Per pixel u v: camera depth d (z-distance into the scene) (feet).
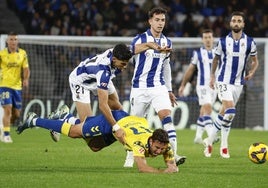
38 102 153.89
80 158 86.28
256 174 70.64
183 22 175.94
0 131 118.21
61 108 78.43
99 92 68.44
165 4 184.24
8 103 115.34
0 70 115.96
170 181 63.31
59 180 64.03
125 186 60.39
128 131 66.95
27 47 154.30
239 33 92.48
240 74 92.84
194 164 80.69
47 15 175.11
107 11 178.09
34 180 64.03
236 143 115.96
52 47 154.61
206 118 114.32
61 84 155.02
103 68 69.05
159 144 64.49
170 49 70.54
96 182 62.64
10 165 77.61
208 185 61.87
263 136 133.28
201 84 115.65
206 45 116.47
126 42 151.23
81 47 155.43
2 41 140.77
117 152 95.40
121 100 152.56
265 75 152.25
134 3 184.34
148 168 67.41
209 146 91.86
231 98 91.91
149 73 78.18
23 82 117.70
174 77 156.35
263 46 153.89
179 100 154.10
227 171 73.31
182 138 126.52
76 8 176.04
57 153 93.09
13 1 184.96
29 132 139.03
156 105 77.36
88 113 78.48
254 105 155.94
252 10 180.96
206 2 187.21
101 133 70.28
